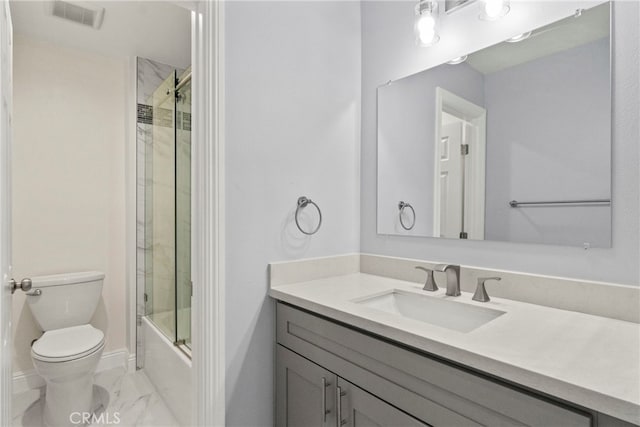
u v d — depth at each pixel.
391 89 1.72
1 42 0.88
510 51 1.31
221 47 1.36
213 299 1.35
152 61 2.62
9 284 1.08
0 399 0.82
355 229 1.86
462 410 0.85
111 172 2.59
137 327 2.54
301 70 1.62
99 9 1.98
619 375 0.70
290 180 1.58
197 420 1.38
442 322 1.32
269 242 1.51
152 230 2.49
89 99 2.49
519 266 1.29
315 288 1.48
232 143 1.40
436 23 1.40
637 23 1.04
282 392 1.46
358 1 1.87
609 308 1.07
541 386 0.71
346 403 1.15
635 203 1.04
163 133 2.28
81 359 1.84
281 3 1.56
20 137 2.25
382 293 1.44
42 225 2.33
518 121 1.29
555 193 1.20
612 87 1.09
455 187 1.47
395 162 1.71
